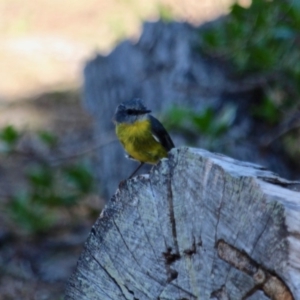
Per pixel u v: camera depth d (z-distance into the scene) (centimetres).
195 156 439
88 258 496
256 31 1087
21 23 2594
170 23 1293
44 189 1302
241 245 414
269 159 1115
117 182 1302
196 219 441
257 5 1080
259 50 1061
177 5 1831
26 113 1952
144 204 467
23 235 1309
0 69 2266
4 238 1291
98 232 491
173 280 460
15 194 1435
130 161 1262
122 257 480
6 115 1934
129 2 2539
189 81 1178
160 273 466
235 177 417
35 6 2716
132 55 1312
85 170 1317
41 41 2467
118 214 480
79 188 1322
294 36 1045
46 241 1286
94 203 1393
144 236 469
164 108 1166
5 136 1209
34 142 1675
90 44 2392
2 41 2484
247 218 411
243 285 418
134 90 1284
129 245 477
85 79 1450
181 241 452
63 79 2202
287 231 391
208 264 438
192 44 1214
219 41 1126
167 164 455
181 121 1034
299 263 389
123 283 481
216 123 1009
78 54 2350
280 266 394
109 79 1341
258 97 1164
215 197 428
